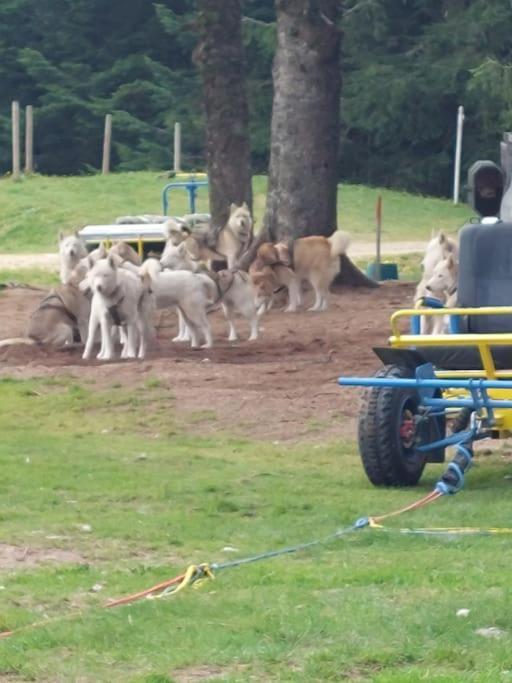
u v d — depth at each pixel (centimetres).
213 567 811
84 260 1919
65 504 1027
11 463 1185
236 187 2736
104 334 1753
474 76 4847
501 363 1050
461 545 852
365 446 1058
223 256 2570
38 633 684
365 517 955
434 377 1040
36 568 834
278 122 2539
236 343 1903
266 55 5409
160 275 1803
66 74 5859
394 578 763
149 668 629
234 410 1423
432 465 1178
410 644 639
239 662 632
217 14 2731
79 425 1395
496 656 620
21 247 3841
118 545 896
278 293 2341
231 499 1034
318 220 2533
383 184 5450
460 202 4791
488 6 5141
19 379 1595
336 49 2528
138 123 5628
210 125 2739
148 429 1375
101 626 692
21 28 6009
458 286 1122
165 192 3459
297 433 1338
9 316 2214
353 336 1930
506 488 1048
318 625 672
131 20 5922
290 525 945
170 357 1756
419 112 5284
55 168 5897
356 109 5294
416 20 5428
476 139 5334
